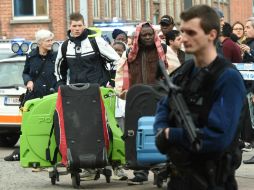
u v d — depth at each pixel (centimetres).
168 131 558
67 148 1083
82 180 1128
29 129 1134
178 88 563
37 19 3450
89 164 1075
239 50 1422
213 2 5191
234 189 575
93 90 1104
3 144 1789
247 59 1405
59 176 1270
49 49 1360
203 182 561
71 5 3462
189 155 559
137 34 1110
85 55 1166
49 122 1130
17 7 3462
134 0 4150
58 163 1126
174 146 561
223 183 565
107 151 1096
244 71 1318
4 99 1694
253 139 1185
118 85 1124
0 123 1694
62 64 1186
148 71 1116
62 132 1088
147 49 1120
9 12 3459
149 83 1114
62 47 1176
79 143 1084
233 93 557
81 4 3092
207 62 566
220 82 559
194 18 559
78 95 1100
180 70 580
